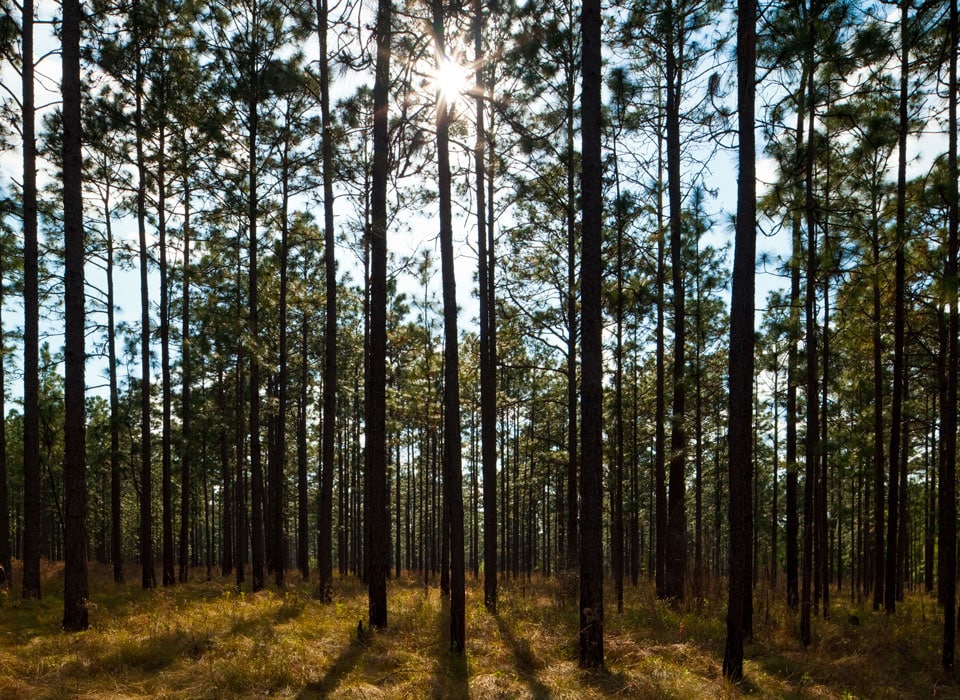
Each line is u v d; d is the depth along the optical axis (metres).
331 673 7.59
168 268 18.69
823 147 11.48
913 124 10.64
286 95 14.98
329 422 15.03
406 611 12.44
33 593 12.89
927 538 23.64
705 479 26.56
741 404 8.48
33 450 13.21
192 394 21.44
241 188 15.85
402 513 54.22
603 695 7.25
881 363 15.49
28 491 13.11
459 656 8.62
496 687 7.25
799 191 10.29
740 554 8.28
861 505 23.12
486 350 14.97
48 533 42.91
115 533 20.38
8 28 12.34
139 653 7.85
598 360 8.68
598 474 8.59
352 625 10.45
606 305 14.20
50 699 6.29
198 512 30.41
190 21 14.11
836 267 10.54
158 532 43.53
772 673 8.66
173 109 14.72
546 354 21.12
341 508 31.75
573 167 14.54
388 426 20.91
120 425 18.44
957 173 8.52
